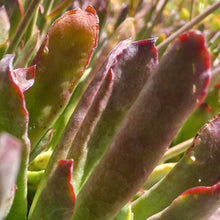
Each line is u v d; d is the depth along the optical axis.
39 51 0.19
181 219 0.18
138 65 0.19
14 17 0.25
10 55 0.16
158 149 0.16
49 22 0.28
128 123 0.16
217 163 0.18
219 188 0.17
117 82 0.19
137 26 0.31
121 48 0.20
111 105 0.18
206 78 0.14
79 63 0.19
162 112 0.15
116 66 0.19
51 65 0.19
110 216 0.17
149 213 0.19
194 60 0.14
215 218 0.19
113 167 0.16
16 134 0.17
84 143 0.18
